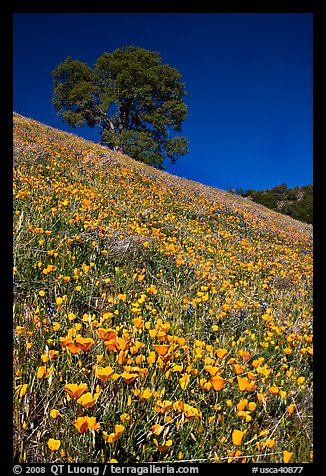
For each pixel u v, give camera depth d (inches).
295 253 519.5
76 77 1657.2
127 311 142.2
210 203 649.0
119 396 88.4
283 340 151.6
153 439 80.0
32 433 76.4
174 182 799.1
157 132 1696.6
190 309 157.2
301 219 2475.4
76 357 100.0
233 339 140.0
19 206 221.1
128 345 85.5
